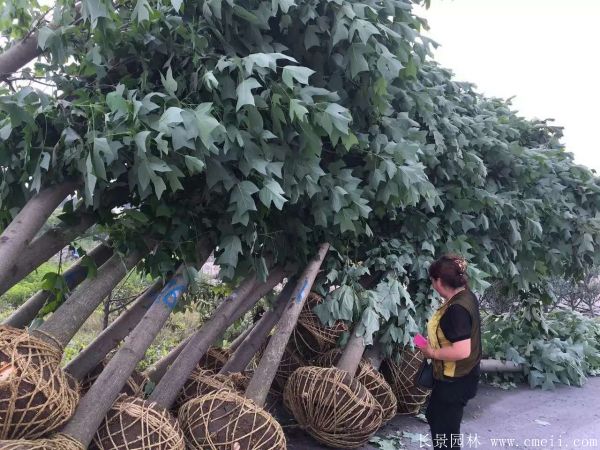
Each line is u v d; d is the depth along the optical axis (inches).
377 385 155.9
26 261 105.0
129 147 95.1
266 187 107.3
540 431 173.8
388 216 173.3
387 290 161.6
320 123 106.0
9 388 77.8
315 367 146.9
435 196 151.9
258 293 151.9
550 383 222.1
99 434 95.7
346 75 122.0
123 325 128.6
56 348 93.5
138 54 109.6
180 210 120.6
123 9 112.7
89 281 109.7
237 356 156.3
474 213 193.6
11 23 114.7
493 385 226.2
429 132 170.1
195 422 109.9
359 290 161.3
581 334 261.0
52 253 110.7
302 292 149.6
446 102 179.5
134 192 116.9
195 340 129.2
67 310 102.7
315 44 115.7
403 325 167.2
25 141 94.8
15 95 94.3
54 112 99.7
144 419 98.3
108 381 98.8
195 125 90.4
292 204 127.6
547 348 229.9
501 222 198.1
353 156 145.7
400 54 121.2
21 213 97.3
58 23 108.6
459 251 177.8
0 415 77.7
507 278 222.5
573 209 227.5
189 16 108.7
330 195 130.0
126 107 89.7
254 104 96.2
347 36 110.5
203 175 117.9
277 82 113.0
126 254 116.9
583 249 215.9
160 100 101.1
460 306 119.5
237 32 111.3
